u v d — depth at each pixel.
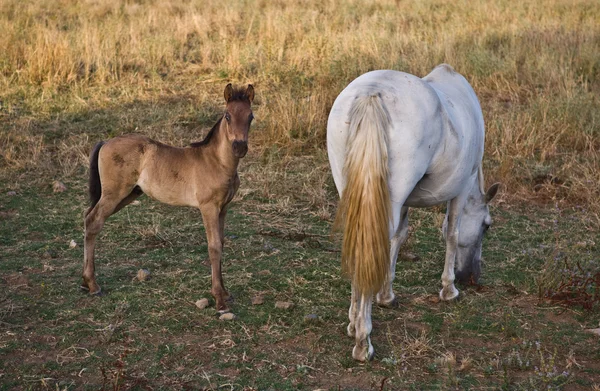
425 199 4.23
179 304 4.57
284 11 15.48
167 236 5.79
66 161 7.35
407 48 11.69
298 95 9.70
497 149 7.79
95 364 3.81
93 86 9.92
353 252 3.50
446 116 3.84
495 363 3.86
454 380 3.65
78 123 8.47
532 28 13.30
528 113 8.77
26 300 4.55
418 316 4.51
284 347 4.06
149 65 10.88
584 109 8.77
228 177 4.45
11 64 10.29
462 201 4.51
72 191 6.76
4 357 3.85
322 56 11.11
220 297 4.48
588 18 14.95
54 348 3.97
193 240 5.75
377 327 4.34
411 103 3.62
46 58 10.09
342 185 3.83
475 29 13.63
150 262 5.27
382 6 16.61
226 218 6.23
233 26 13.81
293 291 4.83
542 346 4.12
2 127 8.19
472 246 4.90
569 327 4.39
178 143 7.88
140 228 5.92
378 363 3.88
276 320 4.39
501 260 5.51
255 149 7.93
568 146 8.23
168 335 4.17
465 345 4.14
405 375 3.76
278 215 6.36
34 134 8.09
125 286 4.82
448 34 12.64
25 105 9.00
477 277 5.00
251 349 4.02
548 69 10.55
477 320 4.46
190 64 11.26
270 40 11.99
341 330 4.27
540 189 7.02
